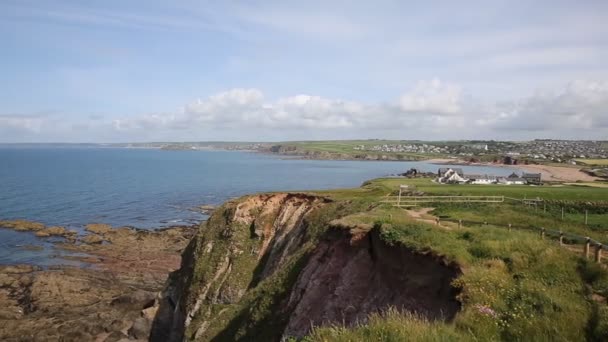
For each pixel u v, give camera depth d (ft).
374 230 84.69
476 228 79.05
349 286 83.61
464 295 51.08
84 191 429.79
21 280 176.24
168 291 163.22
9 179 522.47
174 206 355.15
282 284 104.58
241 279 145.18
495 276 53.47
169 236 252.83
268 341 92.58
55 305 156.46
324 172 610.65
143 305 162.50
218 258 154.20
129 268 201.87
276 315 98.07
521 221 104.53
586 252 59.88
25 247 224.33
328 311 83.35
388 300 72.33
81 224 280.92
